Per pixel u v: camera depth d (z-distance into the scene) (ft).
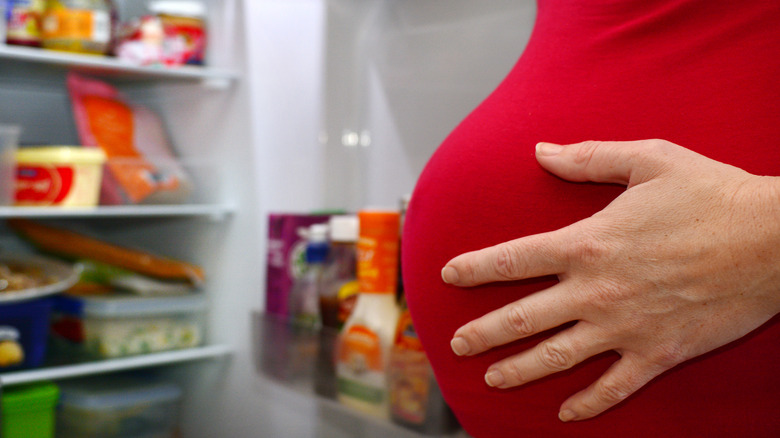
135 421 4.68
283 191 4.89
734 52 1.53
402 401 2.89
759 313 1.29
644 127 1.57
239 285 5.06
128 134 5.29
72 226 5.89
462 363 1.81
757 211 1.24
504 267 1.49
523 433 1.76
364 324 3.13
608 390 1.45
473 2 3.69
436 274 1.87
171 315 5.12
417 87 4.11
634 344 1.38
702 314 1.31
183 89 5.63
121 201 4.97
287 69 4.90
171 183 5.11
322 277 3.79
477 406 1.83
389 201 4.34
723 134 1.48
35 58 4.48
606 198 1.57
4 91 5.53
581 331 1.43
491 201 1.76
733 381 1.44
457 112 3.82
